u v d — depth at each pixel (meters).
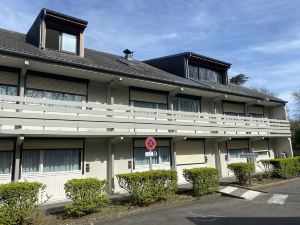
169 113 15.46
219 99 19.25
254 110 24.05
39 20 13.57
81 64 12.02
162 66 21.80
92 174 13.36
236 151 21.30
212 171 13.39
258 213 9.50
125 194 13.39
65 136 12.11
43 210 10.09
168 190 11.77
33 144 11.73
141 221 8.81
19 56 10.56
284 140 25.22
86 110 12.35
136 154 15.20
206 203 11.46
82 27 14.66
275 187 15.13
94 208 9.97
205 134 17.23
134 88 15.46
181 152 17.47
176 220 8.84
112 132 12.88
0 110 10.48
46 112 11.95
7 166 11.09
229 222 8.47
